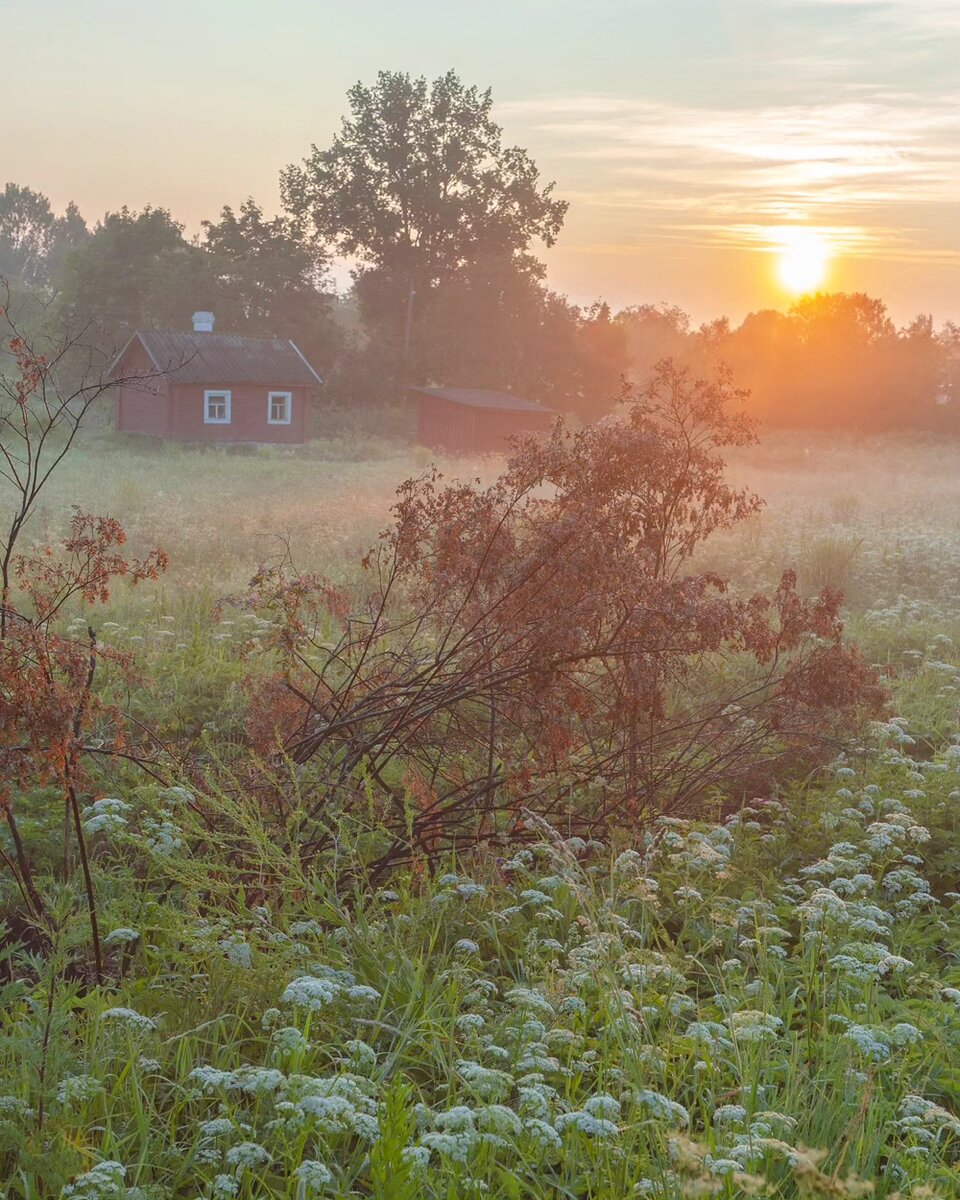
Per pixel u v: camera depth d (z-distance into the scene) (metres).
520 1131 3.51
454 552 7.23
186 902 5.34
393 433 63.75
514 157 76.81
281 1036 3.98
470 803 7.04
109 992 4.82
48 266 169.50
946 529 22.05
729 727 7.77
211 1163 3.74
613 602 7.14
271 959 4.77
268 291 74.94
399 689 7.52
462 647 7.12
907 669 11.54
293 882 5.36
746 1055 4.22
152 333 50.47
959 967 5.29
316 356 74.00
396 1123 3.60
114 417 55.28
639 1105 3.78
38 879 5.52
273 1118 3.90
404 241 75.56
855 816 6.68
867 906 5.37
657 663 7.19
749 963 5.27
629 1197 3.47
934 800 7.25
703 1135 3.84
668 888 6.06
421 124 75.69
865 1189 3.11
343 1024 4.54
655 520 8.03
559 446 7.70
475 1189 3.47
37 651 4.86
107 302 74.00
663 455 7.73
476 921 5.42
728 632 7.32
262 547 17.25
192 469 36.44
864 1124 3.81
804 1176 3.14
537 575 7.06
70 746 4.92
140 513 21.23
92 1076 3.94
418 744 7.17
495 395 56.56
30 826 6.69
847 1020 4.48
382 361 72.88
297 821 5.89
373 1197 3.51
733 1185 3.37
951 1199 3.50
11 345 5.91
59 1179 3.48
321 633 10.23
